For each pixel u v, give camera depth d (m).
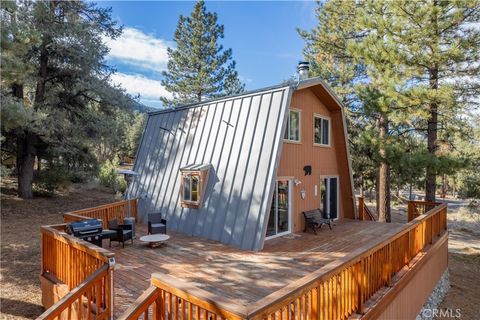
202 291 3.38
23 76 9.57
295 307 3.50
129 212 11.90
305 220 11.62
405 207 32.50
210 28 28.19
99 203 18.72
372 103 13.34
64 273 6.25
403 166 13.06
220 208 10.10
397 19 12.73
